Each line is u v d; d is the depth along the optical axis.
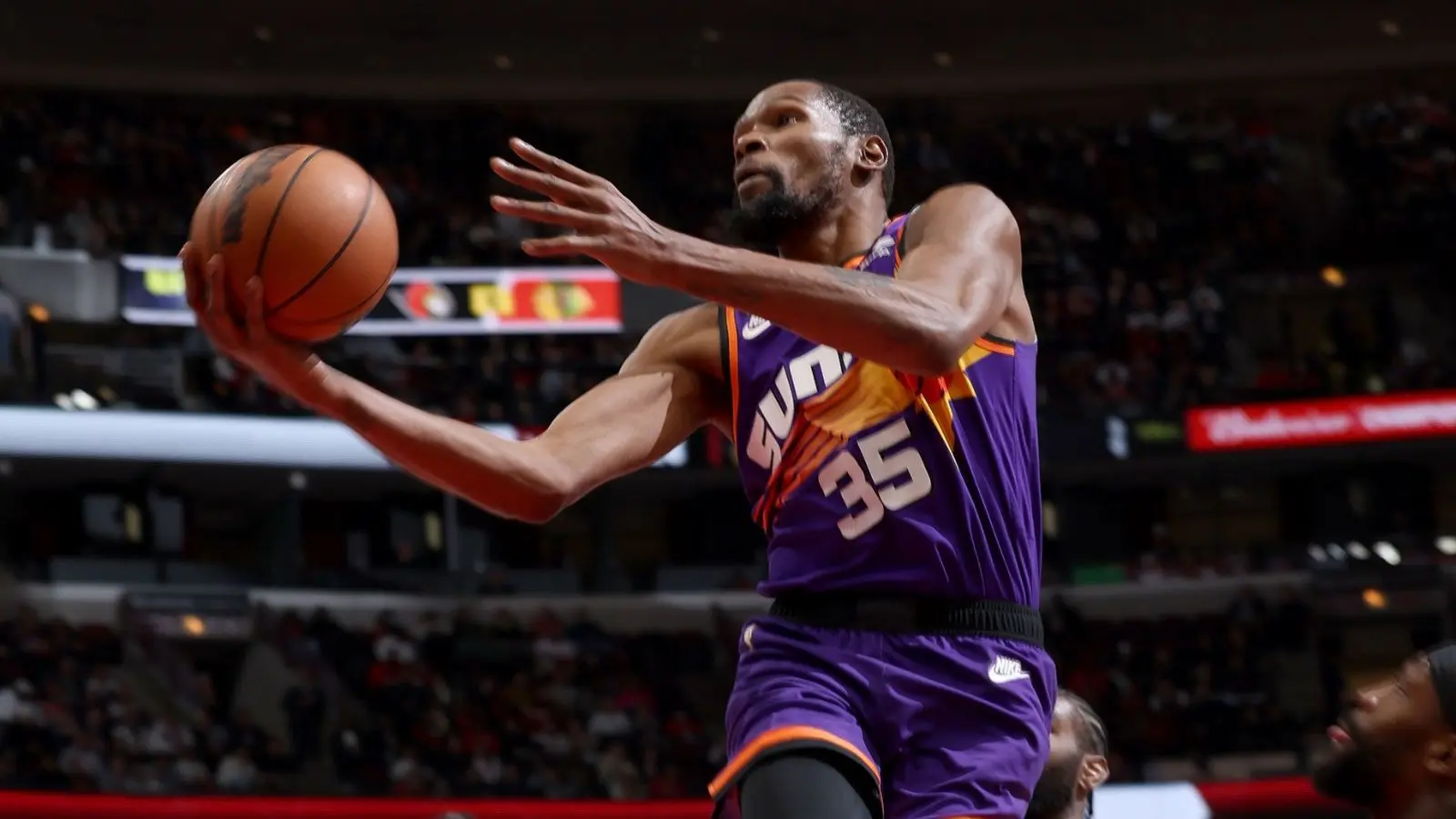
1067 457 20.92
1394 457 21.34
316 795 16.69
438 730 18.11
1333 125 25.83
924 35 26.03
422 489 22.11
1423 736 2.97
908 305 2.58
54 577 19.42
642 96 25.94
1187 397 21.30
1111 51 26.03
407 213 23.23
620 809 15.91
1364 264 23.66
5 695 16.55
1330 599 20.70
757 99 3.26
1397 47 25.59
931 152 24.72
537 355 21.92
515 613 21.00
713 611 21.39
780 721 2.76
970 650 2.84
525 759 17.83
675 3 25.59
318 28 25.36
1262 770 18.12
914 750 2.81
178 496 21.02
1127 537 22.58
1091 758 3.86
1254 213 24.06
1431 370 21.28
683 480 22.38
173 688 18.75
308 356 2.79
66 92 24.34
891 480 2.88
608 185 2.57
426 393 20.69
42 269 20.84
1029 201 24.39
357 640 19.73
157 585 19.81
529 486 2.98
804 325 2.57
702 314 3.28
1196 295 22.73
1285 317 23.64
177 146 23.67
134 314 20.75
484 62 25.72
